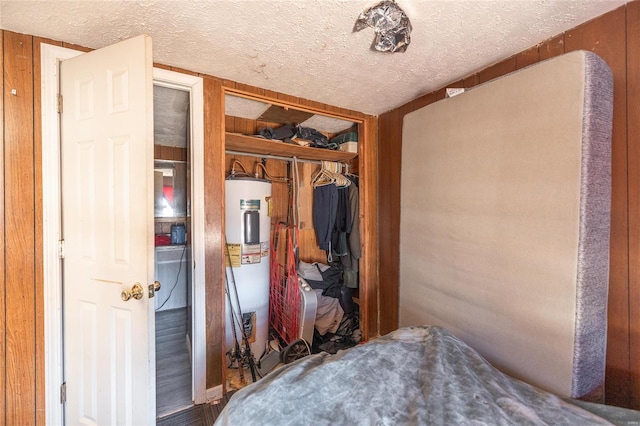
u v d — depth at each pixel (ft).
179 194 11.19
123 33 4.41
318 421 2.52
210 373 5.93
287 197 9.84
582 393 3.30
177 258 11.27
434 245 5.24
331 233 9.11
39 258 4.53
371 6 3.78
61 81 4.63
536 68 3.71
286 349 6.91
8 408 4.36
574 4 3.72
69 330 4.64
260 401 2.74
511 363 3.89
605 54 3.90
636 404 3.59
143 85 3.98
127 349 4.16
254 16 3.98
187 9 3.84
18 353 4.42
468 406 2.54
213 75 5.89
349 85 6.35
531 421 2.35
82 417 4.54
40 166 4.53
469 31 4.31
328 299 8.84
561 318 3.40
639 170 3.59
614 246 3.80
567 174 3.38
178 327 9.77
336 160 9.59
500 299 4.06
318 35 4.43
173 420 5.38
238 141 7.09
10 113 4.34
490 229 4.23
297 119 8.57
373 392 2.85
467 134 4.64
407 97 7.04
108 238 4.28
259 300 7.56
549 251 3.52
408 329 4.22
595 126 3.32
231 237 7.24
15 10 3.84
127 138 4.10
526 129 3.79
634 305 3.62
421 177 5.59
